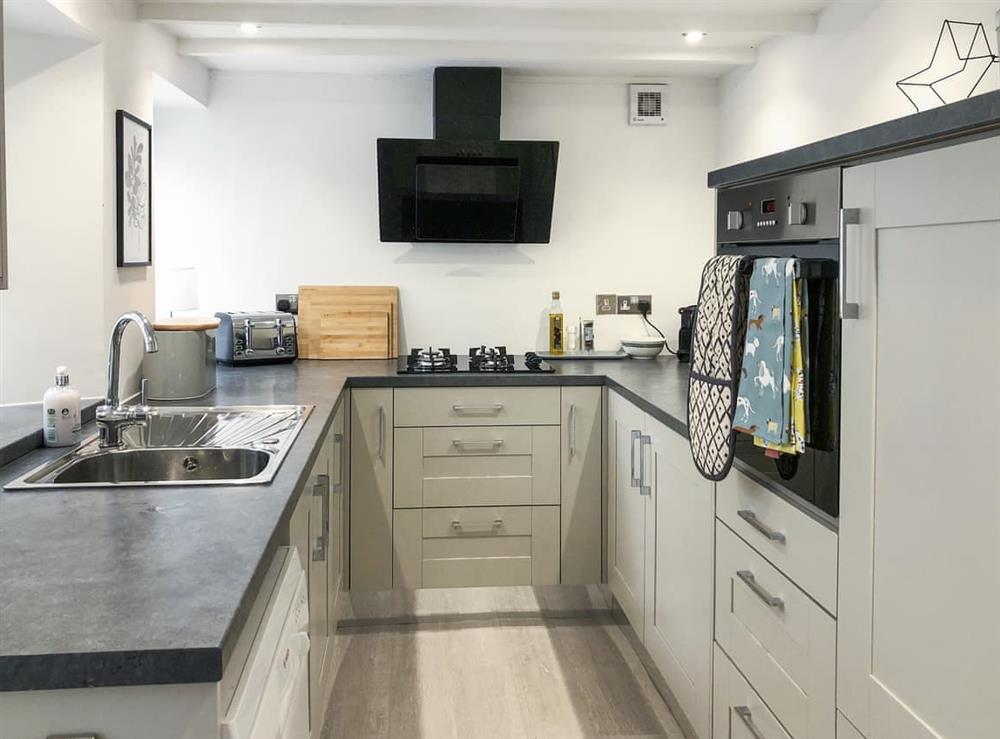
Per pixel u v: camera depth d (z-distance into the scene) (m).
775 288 1.69
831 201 1.58
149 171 3.15
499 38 3.46
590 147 4.16
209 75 3.98
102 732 0.95
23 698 0.94
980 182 1.14
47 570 1.21
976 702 1.17
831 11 3.18
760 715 1.91
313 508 2.13
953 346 1.21
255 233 4.05
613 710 2.69
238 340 3.68
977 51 2.42
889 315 1.37
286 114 4.03
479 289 4.16
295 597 1.40
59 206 2.67
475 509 3.45
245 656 1.10
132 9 2.99
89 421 2.53
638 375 3.45
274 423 2.40
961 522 1.19
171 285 3.57
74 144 2.67
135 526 1.42
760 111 3.74
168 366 2.79
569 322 4.20
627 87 4.15
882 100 2.87
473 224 3.91
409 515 3.44
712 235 4.23
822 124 3.24
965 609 1.19
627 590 3.11
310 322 3.99
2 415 2.40
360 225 4.09
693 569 2.34
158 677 0.94
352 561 3.42
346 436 3.38
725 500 2.11
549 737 2.54
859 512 1.46
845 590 1.52
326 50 3.52
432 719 2.64
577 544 3.49
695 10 3.24
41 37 2.63
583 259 4.19
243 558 1.26
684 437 2.39
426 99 4.07
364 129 4.06
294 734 1.33
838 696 1.55
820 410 1.62
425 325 4.14
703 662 2.27
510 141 3.83
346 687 2.83
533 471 3.46
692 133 4.20
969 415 1.17
